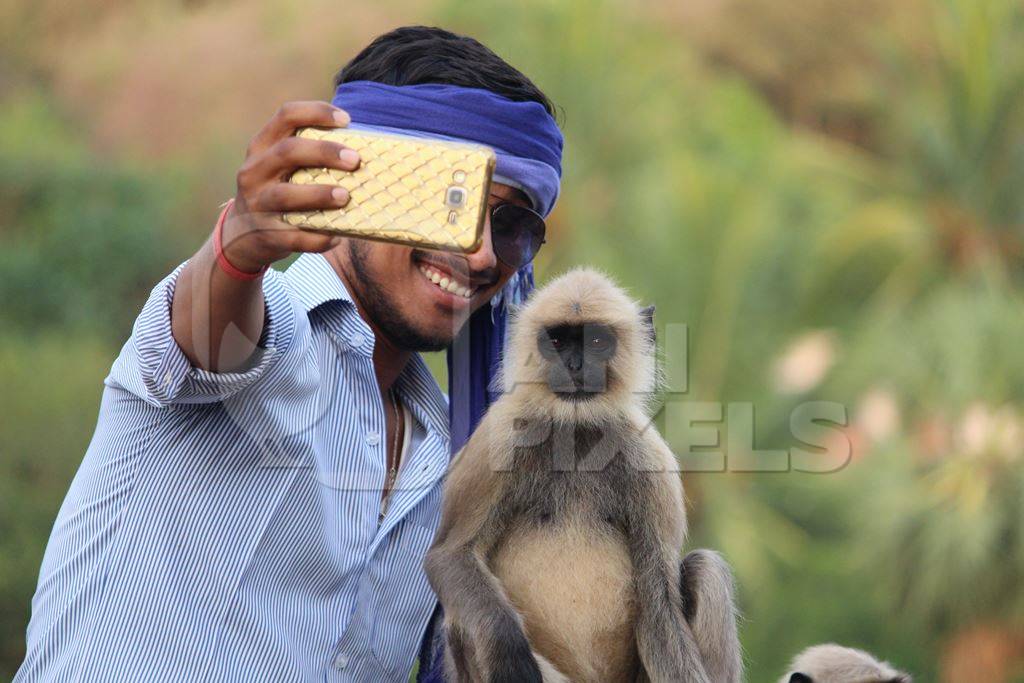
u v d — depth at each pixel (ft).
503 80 22.07
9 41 135.13
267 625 20.21
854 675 29.50
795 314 71.56
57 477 77.66
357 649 21.50
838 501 63.98
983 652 59.72
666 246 69.87
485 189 15.96
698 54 115.65
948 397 65.26
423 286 22.08
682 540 24.75
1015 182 80.33
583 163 75.72
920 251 77.56
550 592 24.25
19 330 90.84
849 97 108.17
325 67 123.65
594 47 82.07
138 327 18.69
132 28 134.62
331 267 22.24
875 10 115.24
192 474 20.21
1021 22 86.79
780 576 63.62
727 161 82.69
